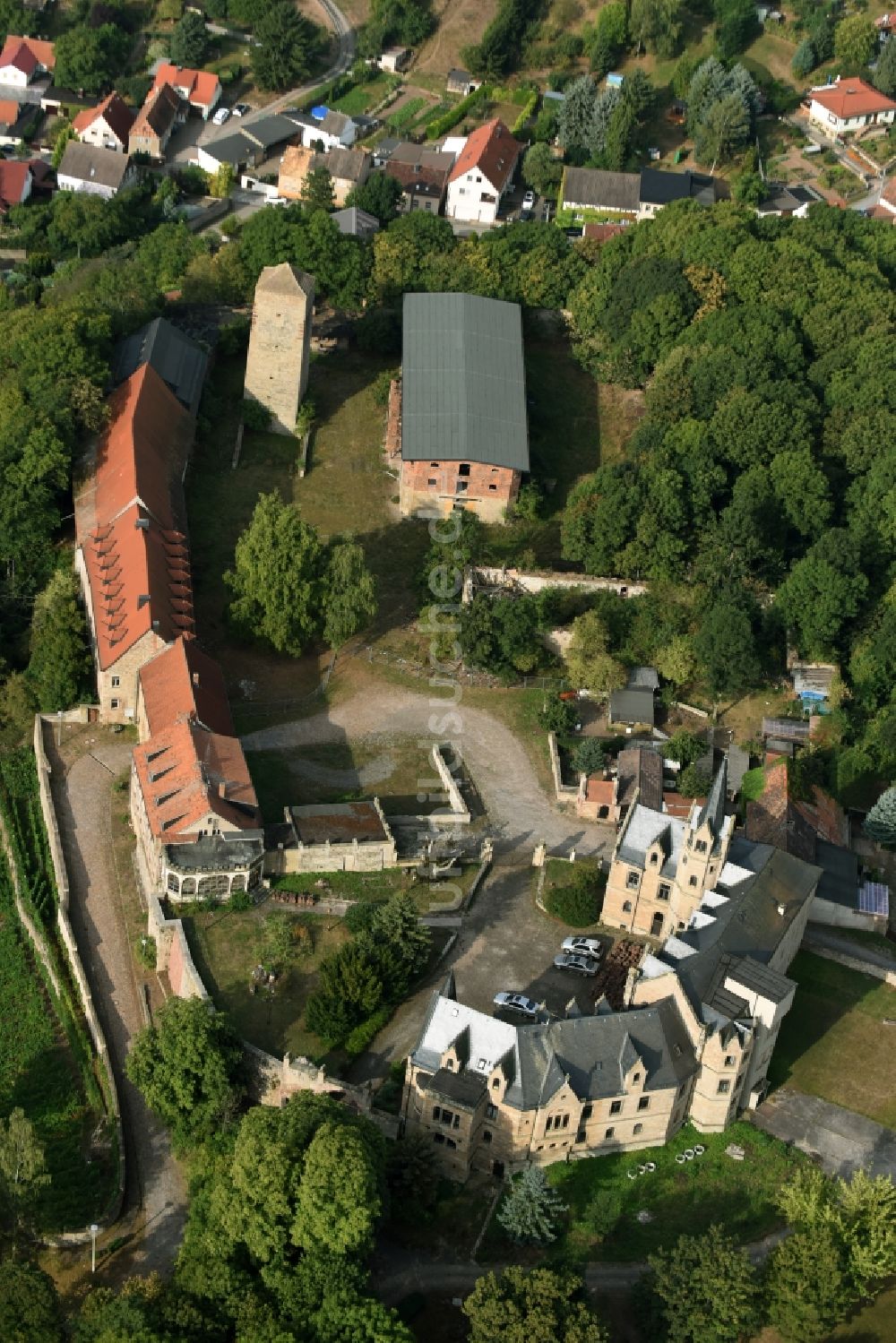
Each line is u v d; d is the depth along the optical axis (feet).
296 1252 434.71
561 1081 448.65
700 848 505.66
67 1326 435.12
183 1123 477.77
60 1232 465.47
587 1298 427.33
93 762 611.88
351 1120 445.37
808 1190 442.09
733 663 634.43
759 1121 485.56
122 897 561.43
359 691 643.45
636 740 628.28
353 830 557.33
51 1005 539.29
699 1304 417.90
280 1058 485.97
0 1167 457.68
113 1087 500.74
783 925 502.38
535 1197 441.27
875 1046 512.22
